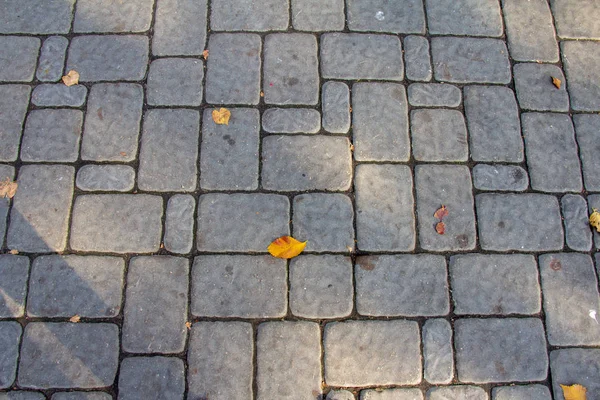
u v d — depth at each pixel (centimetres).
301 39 264
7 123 247
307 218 240
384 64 262
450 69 263
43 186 240
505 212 245
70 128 247
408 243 240
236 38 262
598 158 255
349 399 225
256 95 255
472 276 238
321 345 228
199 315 230
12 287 229
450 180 248
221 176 244
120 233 236
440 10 272
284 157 247
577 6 277
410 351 229
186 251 235
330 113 254
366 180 246
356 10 270
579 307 237
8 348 224
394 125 254
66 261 232
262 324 230
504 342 232
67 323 227
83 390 222
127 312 229
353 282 235
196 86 255
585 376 230
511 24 272
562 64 268
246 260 235
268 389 224
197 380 224
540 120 258
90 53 258
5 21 261
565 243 244
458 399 227
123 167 243
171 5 265
